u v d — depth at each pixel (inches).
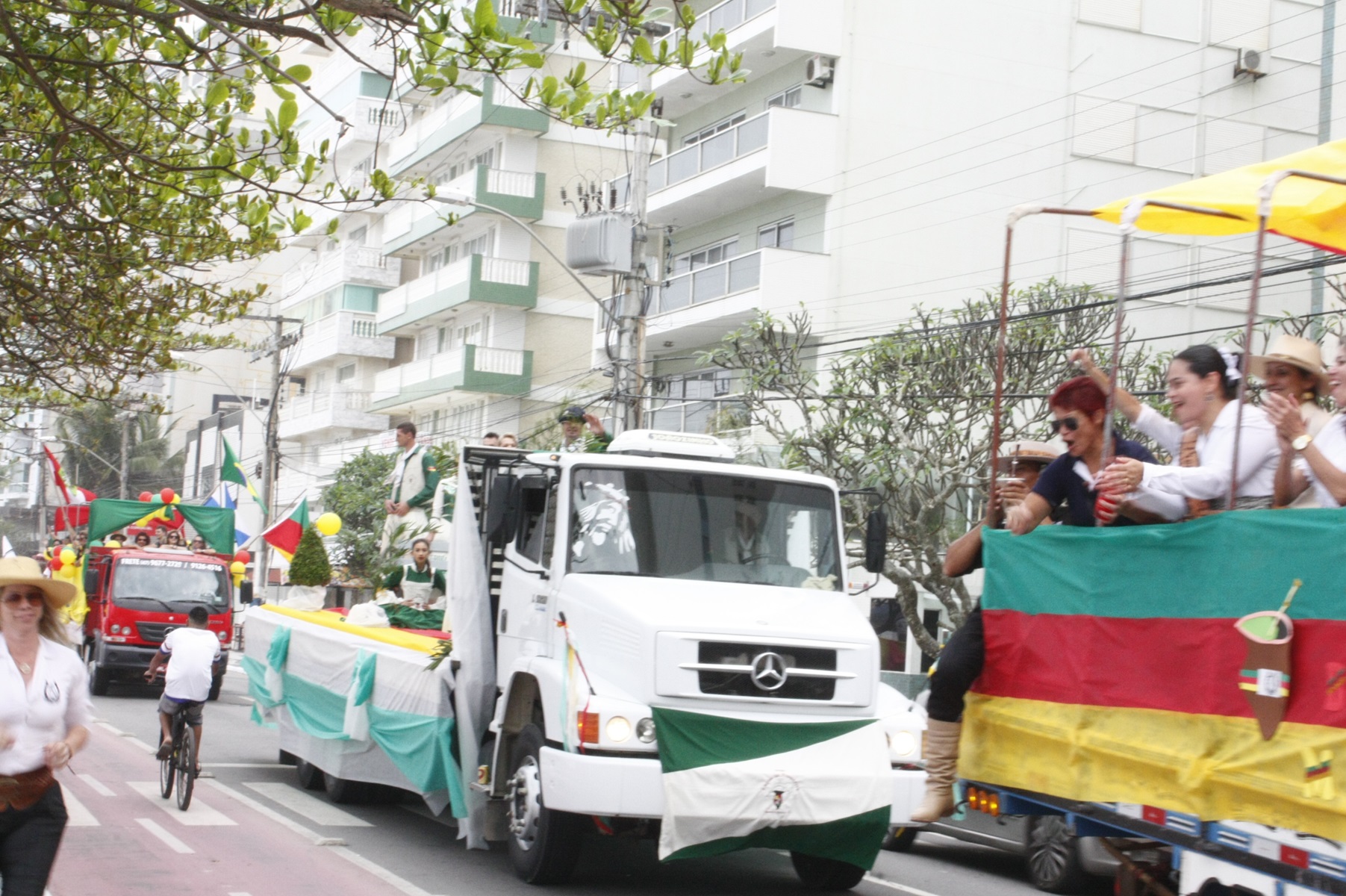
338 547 1788.9
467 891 380.2
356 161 2260.1
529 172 1824.6
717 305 1229.7
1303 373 234.7
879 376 860.0
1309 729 185.6
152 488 2608.3
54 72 381.7
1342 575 183.0
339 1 307.0
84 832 457.4
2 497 3312.0
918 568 838.5
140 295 490.3
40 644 256.4
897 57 1229.1
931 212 1226.0
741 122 1246.3
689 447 447.2
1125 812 220.2
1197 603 209.2
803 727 364.5
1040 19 1273.4
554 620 399.2
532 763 391.9
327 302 2317.9
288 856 426.6
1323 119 813.9
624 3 332.2
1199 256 1186.0
